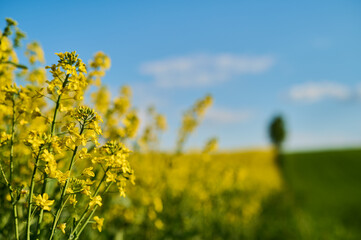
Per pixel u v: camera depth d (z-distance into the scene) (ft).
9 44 8.44
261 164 121.19
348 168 126.31
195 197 19.03
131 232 14.11
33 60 9.48
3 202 7.34
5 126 8.05
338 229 32.96
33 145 5.80
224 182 21.59
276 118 198.59
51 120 6.63
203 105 15.62
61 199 6.06
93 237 10.43
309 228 31.99
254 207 30.83
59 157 7.89
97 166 8.29
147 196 14.20
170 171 15.40
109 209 11.91
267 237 29.91
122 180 6.95
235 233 24.93
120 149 7.00
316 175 116.57
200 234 18.38
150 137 14.92
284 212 47.06
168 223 16.25
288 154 154.92
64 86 6.57
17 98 6.93
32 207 6.34
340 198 73.82
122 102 10.65
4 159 7.02
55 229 6.19
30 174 7.81
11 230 7.20
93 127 6.53
